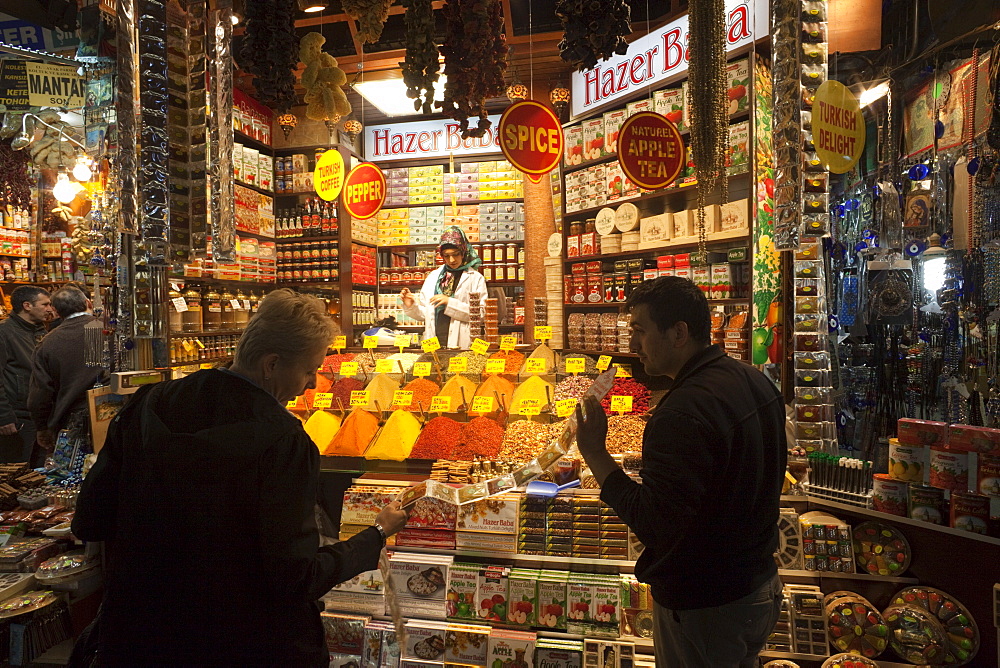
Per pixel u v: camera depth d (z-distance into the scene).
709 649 1.42
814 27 1.97
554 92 2.97
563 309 5.00
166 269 2.55
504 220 5.79
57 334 3.05
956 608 1.99
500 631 2.12
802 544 2.19
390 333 4.80
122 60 2.06
